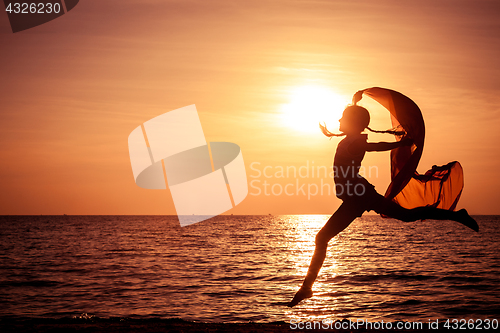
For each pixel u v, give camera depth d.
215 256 30.30
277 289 15.38
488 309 11.71
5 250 36.19
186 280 17.81
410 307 12.02
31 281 17.48
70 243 45.66
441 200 4.35
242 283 16.94
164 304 12.52
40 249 37.41
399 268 21.73
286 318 10.72
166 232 74.69
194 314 11.24
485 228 87.06
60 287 15.83
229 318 10.73
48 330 5.90
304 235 65.38
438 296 13.73
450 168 4.37
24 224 121.19
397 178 3.74
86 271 21.19
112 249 37.16
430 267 22.20
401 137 3.99
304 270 21.62
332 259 26.69
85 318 7.77
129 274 19.91
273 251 35.09
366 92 3.94
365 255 29.80
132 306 12.29
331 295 13.93
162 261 26.55
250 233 71.81
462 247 37.91
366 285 16.22
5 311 11.61
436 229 85.75
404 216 3.65
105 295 14.07
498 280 17.55
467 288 15.42
